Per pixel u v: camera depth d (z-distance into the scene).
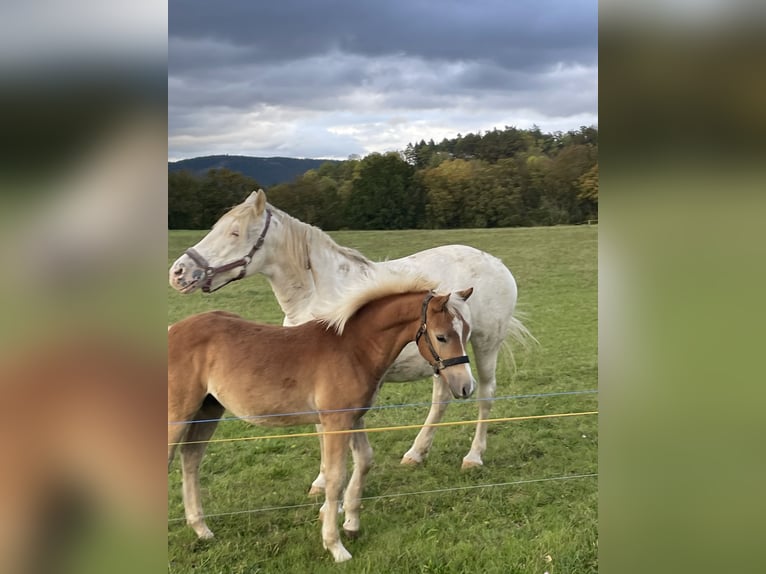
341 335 3.06
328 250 3.69
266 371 3.00
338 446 3.01
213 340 3.08
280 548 3.15
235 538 3.22
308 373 3.01
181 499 3.63
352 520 3.24
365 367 3.05
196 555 3.06
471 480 3.86
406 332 3.04
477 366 4.16
